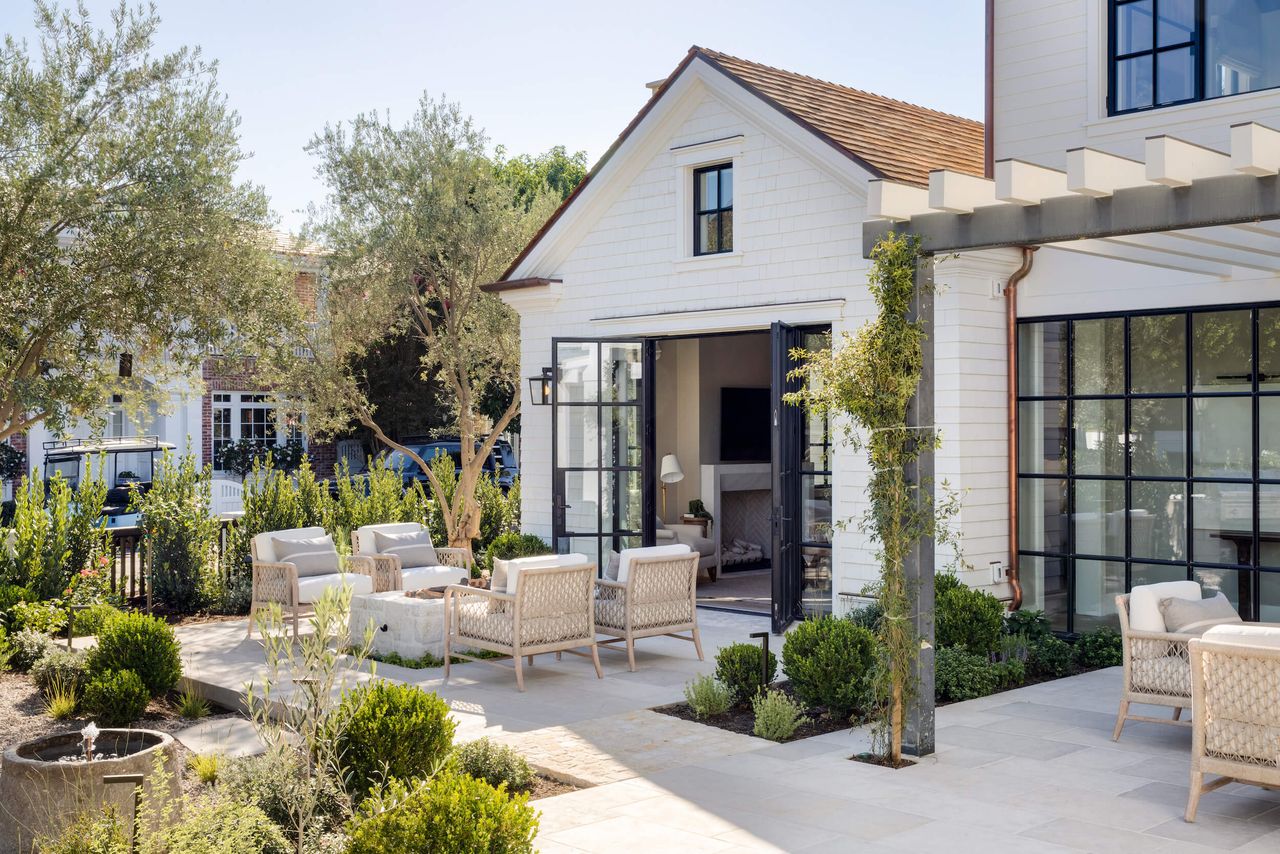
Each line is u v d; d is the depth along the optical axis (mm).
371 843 4309
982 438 11078
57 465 20453
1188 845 5484
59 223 12617
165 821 4820
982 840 5531
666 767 6859
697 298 13055
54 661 8547
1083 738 7598
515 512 18766
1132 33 10727
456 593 9734
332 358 16328
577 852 5336
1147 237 8156
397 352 28625
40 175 11953
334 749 5711
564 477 14008
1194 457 10352
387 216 16234
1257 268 9242
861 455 11516
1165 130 10414
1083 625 11102
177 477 13688
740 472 17312
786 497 11977
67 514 12547
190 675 9195
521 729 7855
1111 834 5637
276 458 29094
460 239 16609
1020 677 9477
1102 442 10938
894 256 6957
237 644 11070
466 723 7676
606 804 6102
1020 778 6641
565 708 8531
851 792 6336
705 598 14508
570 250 14414
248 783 5645
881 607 7188
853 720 7750
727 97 12547
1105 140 10805
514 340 17375
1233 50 10117
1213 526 10242
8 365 12805
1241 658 5781
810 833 5625
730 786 6445
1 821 5156
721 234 12930
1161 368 10539
